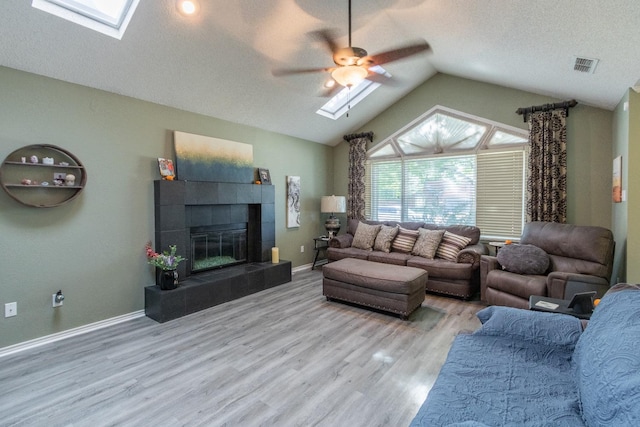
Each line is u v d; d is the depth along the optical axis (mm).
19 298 2834
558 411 1234
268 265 4824
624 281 3414
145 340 3012
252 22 3090
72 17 2586
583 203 4234
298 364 2572
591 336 1416
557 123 4285
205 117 4297
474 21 3029
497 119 4836
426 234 4828
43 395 2178
